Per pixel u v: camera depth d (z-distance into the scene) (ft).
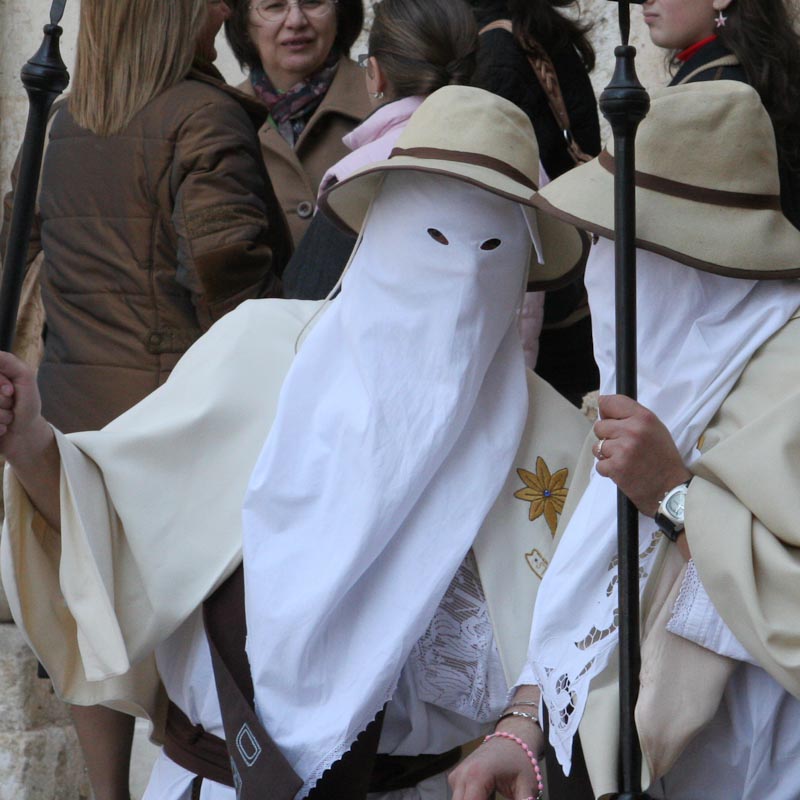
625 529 28.32
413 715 34.01
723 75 39.24
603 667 29.32
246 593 32.96
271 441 33.88
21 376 31.91
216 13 48.62
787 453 27.53
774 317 29.58
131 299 46.09
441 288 34.06
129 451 34.19
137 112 45.70
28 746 53.01
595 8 58.39
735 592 27.20
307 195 53.78
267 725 32.30
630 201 28.32
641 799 27.63
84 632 33.04
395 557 33.47
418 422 33.53
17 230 30.53
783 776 28.66
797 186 37.93
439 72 41.63
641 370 30.25
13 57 64.85
